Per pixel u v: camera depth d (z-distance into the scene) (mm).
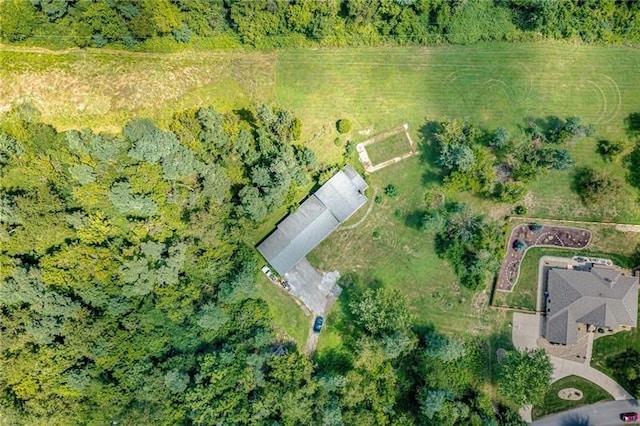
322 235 90250
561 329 85875
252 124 91750
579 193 91312
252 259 88500
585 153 92062
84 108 83875
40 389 78000
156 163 82062
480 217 91500
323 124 94250
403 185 93312
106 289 80812
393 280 91188
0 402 75938
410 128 94562
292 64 94938
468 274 89438
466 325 89688
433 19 93062
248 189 84438
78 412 79188
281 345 89375
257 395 82188
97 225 79875
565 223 90938
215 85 92312
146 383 80125
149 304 83375
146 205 81500
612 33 93688
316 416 81688
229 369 82062
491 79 94938
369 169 93938
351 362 88500
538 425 86500
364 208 93062
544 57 94938
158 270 81500
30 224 76375
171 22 87375
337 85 95250
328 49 95375
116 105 85250
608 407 86062
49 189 78875
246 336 86500
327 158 93812
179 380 80312
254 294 89750
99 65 86250
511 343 88750
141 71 88188
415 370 85688
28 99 82125
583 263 89750
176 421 81000
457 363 85688
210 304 83875
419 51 95125
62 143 80938
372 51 95375
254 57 95188
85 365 79688
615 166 91625
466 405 83500
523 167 89375
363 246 92188
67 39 84625
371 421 81250
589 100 93562
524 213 90750
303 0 87875
